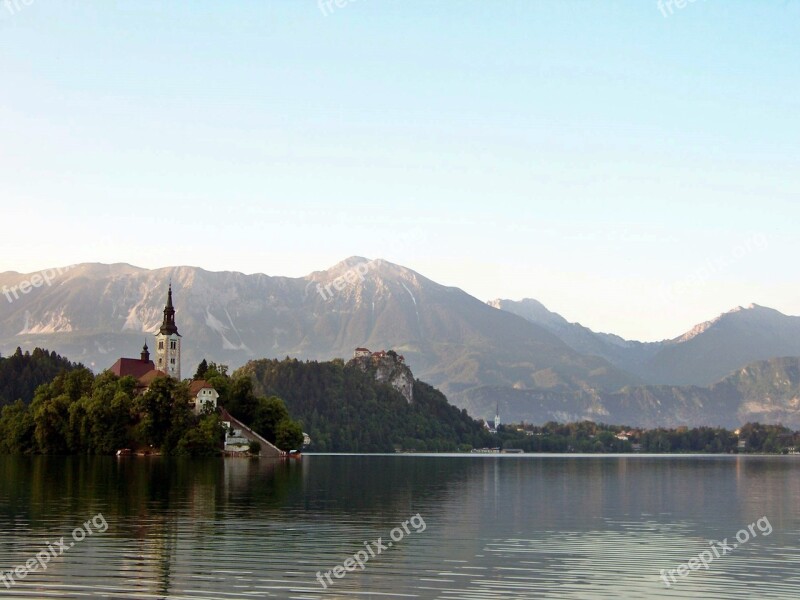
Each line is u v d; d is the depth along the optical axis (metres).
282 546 77.19
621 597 60.31
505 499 129.62
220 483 147.50
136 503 110.25
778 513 112.38
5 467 191.50
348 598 58.75
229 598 58.22
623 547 80.06
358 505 114.50
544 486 164.50
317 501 118.50
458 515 104.69
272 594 59.47
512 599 59.25
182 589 60.34
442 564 70.25
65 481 147.50
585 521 99.94
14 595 58.34
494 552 76.06
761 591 62.41
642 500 131.75
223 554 72.75
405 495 134.12
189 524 90.25
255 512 102.56
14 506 105.75
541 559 73.06
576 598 59.78
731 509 118.00
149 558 70.50
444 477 195.00
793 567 71.06
